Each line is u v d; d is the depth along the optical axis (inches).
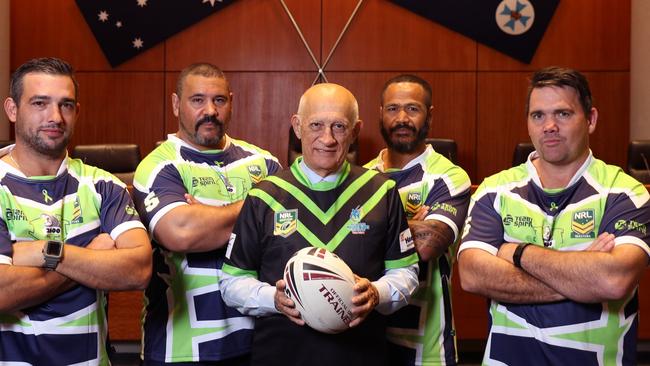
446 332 98.8
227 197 99.7
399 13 255.3
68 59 258.2
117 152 200.7
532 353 81.0
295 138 213.9
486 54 255.0
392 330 97.6
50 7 258.2
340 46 256.1
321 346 80.5
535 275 80.0
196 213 92.5
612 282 76.0
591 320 79.1
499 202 86.7
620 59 254.5
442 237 94.8
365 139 255.8
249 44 256.8
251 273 85.0
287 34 256.7
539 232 83.7
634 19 249.3
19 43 259.1
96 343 84.8
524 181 86.7
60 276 80.7
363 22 255.9
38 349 81.3
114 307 158.7
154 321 98.2
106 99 258.5
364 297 77.2
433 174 101.7
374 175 87.3
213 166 100.5
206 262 96.9
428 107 103.7
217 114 98.8
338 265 77.6
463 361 166.6
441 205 98.6
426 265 98.4
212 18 257.0
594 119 85.0
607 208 81.4
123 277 83.4
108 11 256.7
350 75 255.9
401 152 102.8
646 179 195.6
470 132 255.8
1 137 249.1
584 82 83.0
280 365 81.3
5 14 251.1
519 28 252.8
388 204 85.7
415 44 255.6
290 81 256.8
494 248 85.0
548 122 82.4
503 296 82.0
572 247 81.9
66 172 87.0
